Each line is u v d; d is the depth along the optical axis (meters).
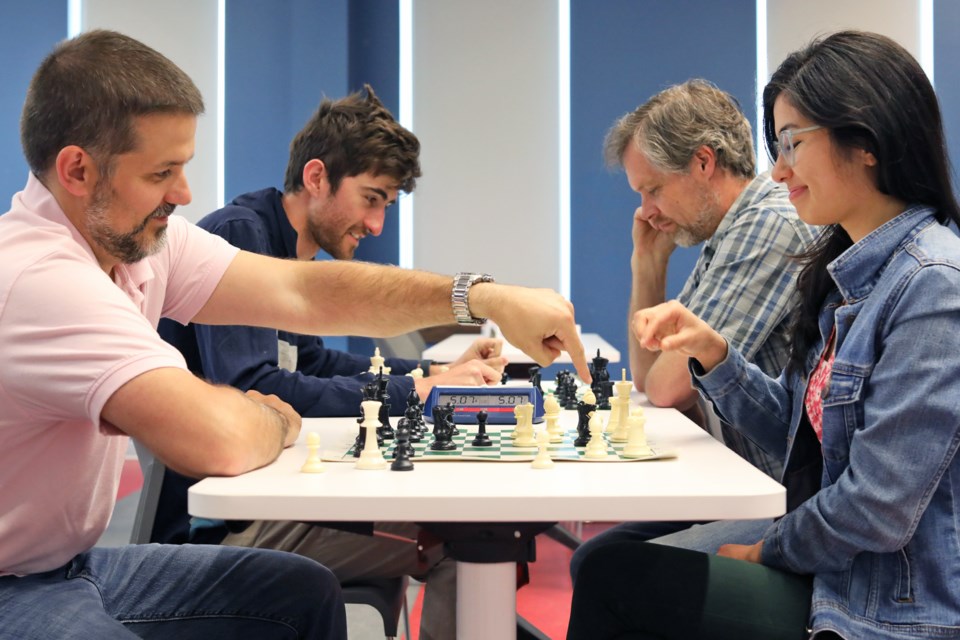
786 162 1.63
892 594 1.44
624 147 2.74
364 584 2.08
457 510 1.26
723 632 1.52
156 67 1.50
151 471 2.00
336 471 1.47
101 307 1.38
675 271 6.92
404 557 2.08
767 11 6.92
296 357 2.87
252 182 7.09
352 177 2.74
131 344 1.38
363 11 7.18
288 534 2.11
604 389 2.42
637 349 2.86
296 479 1.39
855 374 1.50
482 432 1.75
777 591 1.54
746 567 1.57
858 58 1.54
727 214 2.51
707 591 1.53
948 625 1.40
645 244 3.06
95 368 1.35
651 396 2.38
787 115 1.61
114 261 1.58
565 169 7.14
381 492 1.29
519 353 3.95
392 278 1.92
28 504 1.43
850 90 1.53
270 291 1.93
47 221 1.48
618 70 7.02
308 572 1.65
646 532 2.32
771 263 2.32
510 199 7.16
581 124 7.05
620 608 1.58
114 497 1.62
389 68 7.18
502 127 7.14
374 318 1.92
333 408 2.23
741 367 1.90
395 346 4.57
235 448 1.41
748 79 6.93
